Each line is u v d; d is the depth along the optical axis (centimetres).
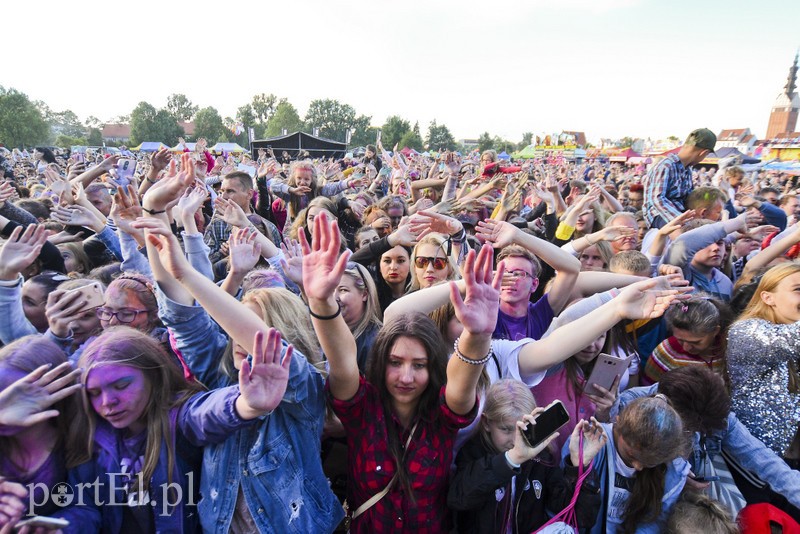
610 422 225
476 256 156
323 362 196
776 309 236
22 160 1911
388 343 174
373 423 178
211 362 184
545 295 283
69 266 366
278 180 689
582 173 2289
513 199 488
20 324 200
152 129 8744
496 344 229
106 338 158
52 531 130
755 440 214
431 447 178
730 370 235
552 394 229
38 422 133
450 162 593
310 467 172
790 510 214
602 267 371
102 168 515
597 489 175
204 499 161
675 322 246
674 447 172
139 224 158
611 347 256
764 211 516
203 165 549
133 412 152
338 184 704
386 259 335
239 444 164
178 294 173
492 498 181
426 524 176
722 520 182
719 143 4566
